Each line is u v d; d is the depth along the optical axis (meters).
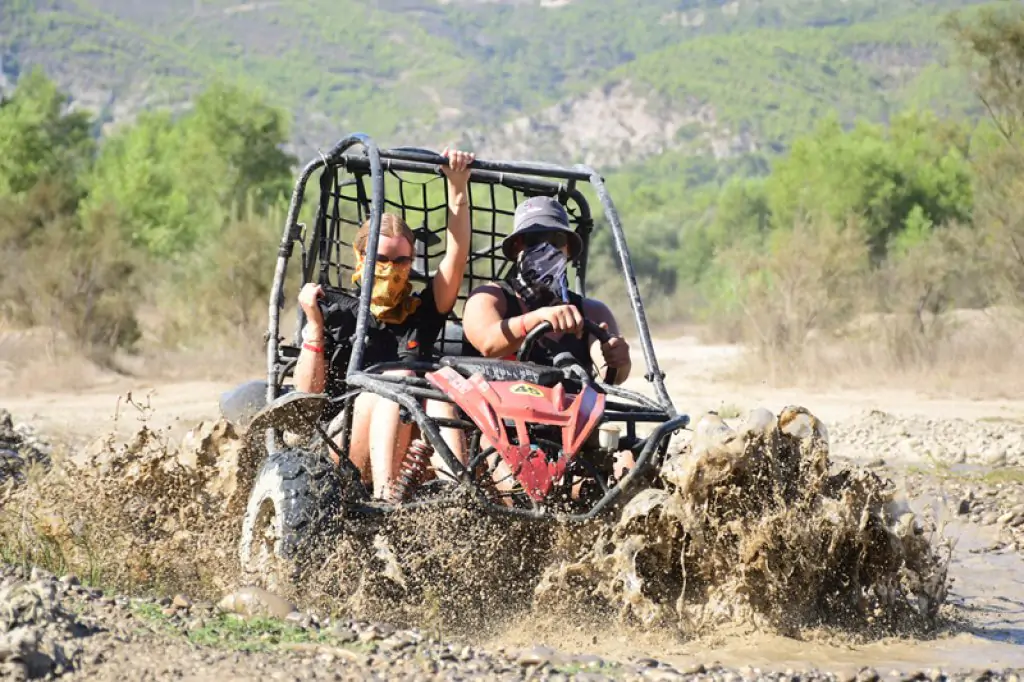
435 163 17.78
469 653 13.09
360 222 18.94
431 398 15.29
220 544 16.55
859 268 70.38
